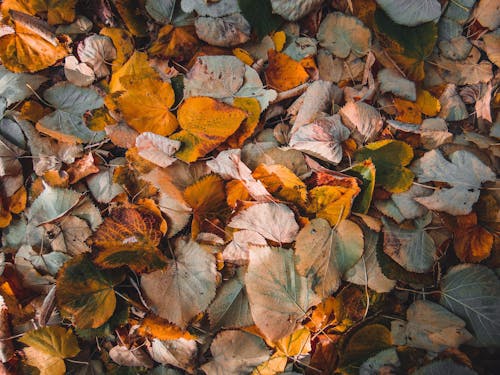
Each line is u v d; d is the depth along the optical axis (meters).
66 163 0.49
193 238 0.46
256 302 0.44
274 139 0.49
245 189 0.46
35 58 0.50
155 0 0.51
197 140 0.47
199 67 0.49
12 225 0.49
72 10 0.51
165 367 0.47
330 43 0.52
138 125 0.48
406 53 0.51
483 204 0.48
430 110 0.51
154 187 0.47
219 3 0.51
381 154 0.47
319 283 0.44
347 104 0.48
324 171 0.46
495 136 0.50
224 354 0.45
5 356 0.45
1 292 0.46
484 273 0.46
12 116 0.49
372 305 0.47
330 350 0.46
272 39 0.51
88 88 0.50
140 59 0.50
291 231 0.45
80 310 0.44
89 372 0.47
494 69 0.53
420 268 0.46
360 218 0.46
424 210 0.47
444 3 0.53
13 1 0.49
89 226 0.47
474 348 0.46
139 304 0.45
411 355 0.45
